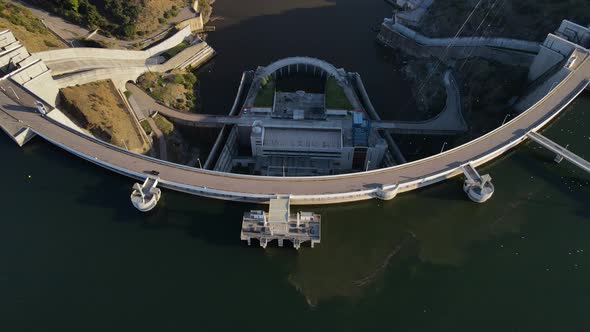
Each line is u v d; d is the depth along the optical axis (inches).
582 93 5487.2
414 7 7662.4
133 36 6786.4
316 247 3961.6
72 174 4483.3
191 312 3479.3
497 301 3590.1
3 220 4062.5
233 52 7273.6
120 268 3752.5
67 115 5162.4
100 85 5590.6
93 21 6619.1
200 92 6535.4
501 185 4503.0
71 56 5767.7
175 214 4168.3
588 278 3747.5
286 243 4003.4
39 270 3713.1
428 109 6200.8
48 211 4156.0
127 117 5438.0
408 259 3885.3
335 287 3671.3
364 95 6220.5
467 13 6771.7
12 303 3484.3
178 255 3858.3
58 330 3334.2
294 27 7834.6
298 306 3548.2
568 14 6018.7
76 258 3811.5
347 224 4165.8
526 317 3489.2
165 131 5536.4
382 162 5423.2
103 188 4365.2
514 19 6358.3
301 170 5270.7
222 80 6761.8
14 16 5713.6
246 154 5767.7
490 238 4062.5
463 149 4630.9
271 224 3821.4
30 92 4909.0
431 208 4301.2
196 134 5698.8
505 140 4714.6
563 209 4281.5
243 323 3425.2
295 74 6771.7
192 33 7495.1
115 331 3351.4
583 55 5442.9
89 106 5182.1
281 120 5590.6
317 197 4160.9
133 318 3427.7
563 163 4709.6
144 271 3737.7
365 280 3732.8
